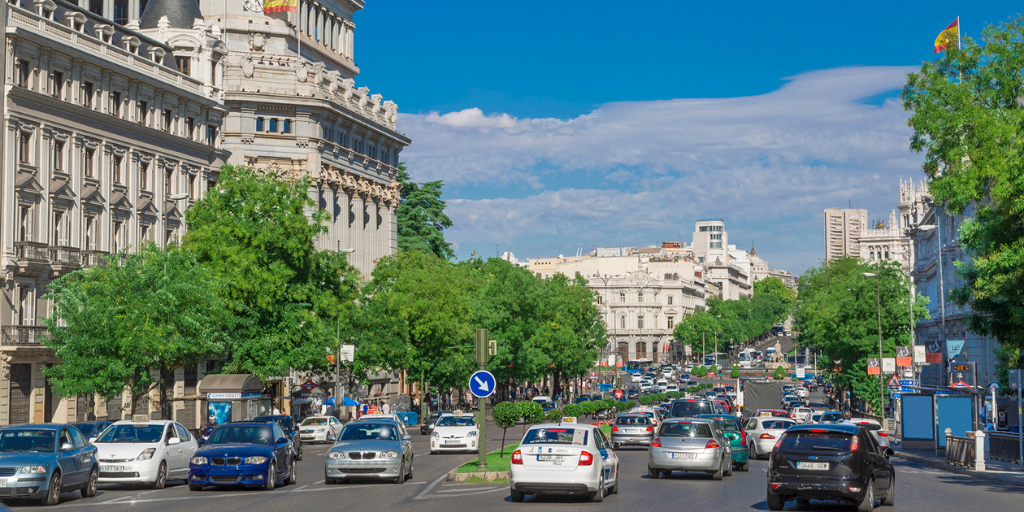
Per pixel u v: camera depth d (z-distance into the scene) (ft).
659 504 84.02
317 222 205.87
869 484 78.13
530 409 135.54
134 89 219.82
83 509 80.84
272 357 194.70
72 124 199.93
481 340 110.63
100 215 207.92
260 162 304.30
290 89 307.58
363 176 345.72
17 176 185.57
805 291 568.41
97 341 156.25
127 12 278.05
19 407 185.98
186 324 162.09
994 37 120.26
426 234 397.60
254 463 96.58
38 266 187.93
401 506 82.38
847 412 320.70
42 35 190.19
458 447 158.61
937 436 168.55
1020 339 119.14
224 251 192.13
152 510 80.12
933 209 359.66
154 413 221.66
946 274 333.62
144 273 162.61
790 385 594.65
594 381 590.55
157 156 227.20
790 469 78.23
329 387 296.30
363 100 348.18
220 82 258.78
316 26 357.61
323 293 207.62
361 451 102.53
